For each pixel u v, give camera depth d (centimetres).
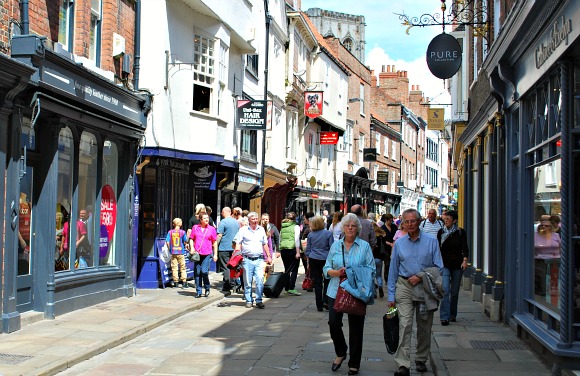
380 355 930
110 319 1124
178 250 1609
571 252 767
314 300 1527
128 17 1423
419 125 6112
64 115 1098
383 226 1625
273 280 1562
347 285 792
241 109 2028
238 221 1628
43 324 1047
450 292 1194
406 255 803
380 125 4688
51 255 1095
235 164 2005
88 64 1212
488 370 802
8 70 905
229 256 1596
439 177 7275
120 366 831
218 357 898
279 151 2862
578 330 764
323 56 3416
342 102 3778
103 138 1305
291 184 2927
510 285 1123
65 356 834
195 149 1720
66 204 1189
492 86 1173
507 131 1152
